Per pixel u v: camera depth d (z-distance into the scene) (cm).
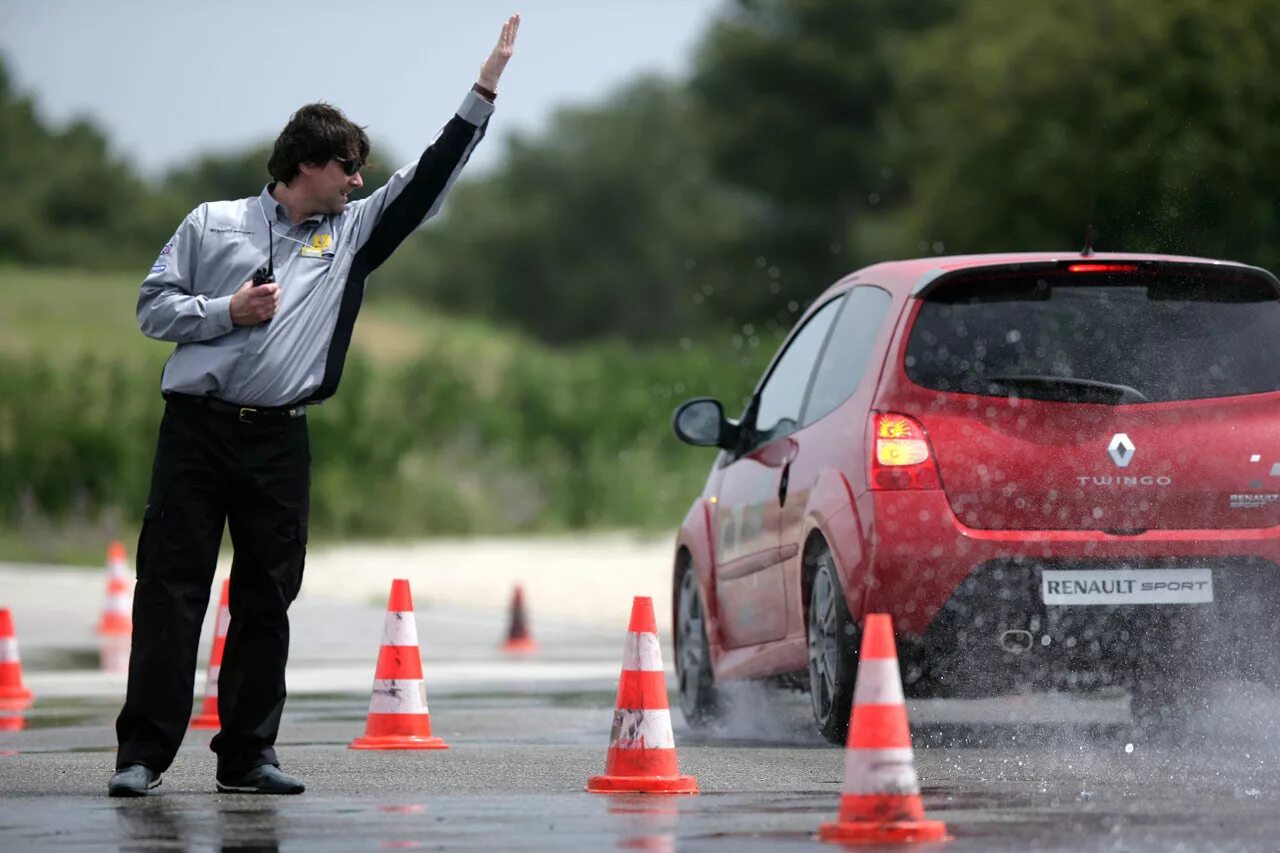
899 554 2839
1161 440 2884
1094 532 2858
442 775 2752
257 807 2366
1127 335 2931
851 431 2966
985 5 16312
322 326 2509
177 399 2484
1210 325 2959
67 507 11569
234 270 2494
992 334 2923
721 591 3503
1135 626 2859
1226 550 2869
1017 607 2839
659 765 2525
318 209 2525
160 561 2491
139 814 2300
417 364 14450
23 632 6594
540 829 2145
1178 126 9531
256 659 2533
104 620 6500
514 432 13912
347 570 9419
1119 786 2481
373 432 12988
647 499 13225
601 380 15050
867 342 3064
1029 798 2362
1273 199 9175
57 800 2448
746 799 2419
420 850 1992
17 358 16375
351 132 2519
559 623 7006
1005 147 13675
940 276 2939
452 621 6906
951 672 2894
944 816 2203
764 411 3497
